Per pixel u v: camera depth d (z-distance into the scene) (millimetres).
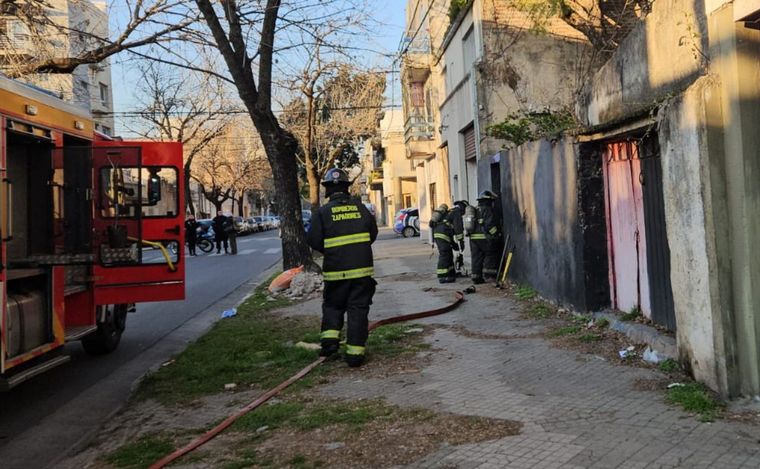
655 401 4688
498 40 15023
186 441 4746
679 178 4938
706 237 4574
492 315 8773
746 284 4441
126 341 9523
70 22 14461
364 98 27359
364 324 6531
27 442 5301
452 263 12812
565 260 8234
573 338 6871
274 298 12352
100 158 6707
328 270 6586
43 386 7059
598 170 7535
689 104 4695
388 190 51844
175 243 7703
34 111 5785
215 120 34312
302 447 4328
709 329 4641
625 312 7133
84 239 6621
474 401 5051
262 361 7156
